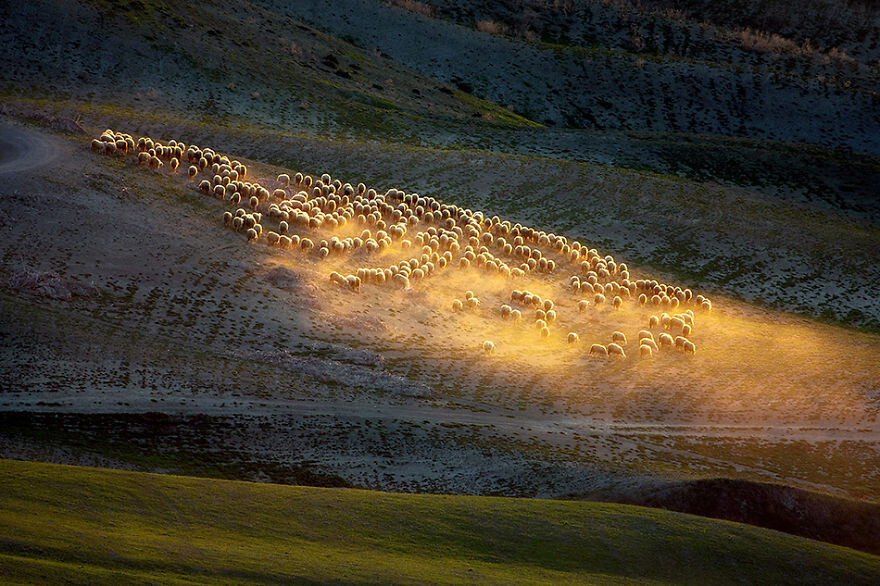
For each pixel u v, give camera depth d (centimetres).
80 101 10450
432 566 2762
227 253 6531
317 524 2992
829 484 4712
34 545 2355
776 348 6950
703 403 5669
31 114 8612
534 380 5691
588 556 3025
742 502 3900
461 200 9881
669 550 3142
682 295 7825
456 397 5169
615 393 5662
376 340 5812
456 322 6481
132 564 2378
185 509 2919
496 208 9806
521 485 4088
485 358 5931
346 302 6272
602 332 6850
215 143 10031
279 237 6894
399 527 3069
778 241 9775
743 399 5800
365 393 4922
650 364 6291
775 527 3816
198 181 7938
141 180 7519
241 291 5953
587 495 3997
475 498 3484
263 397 4575
